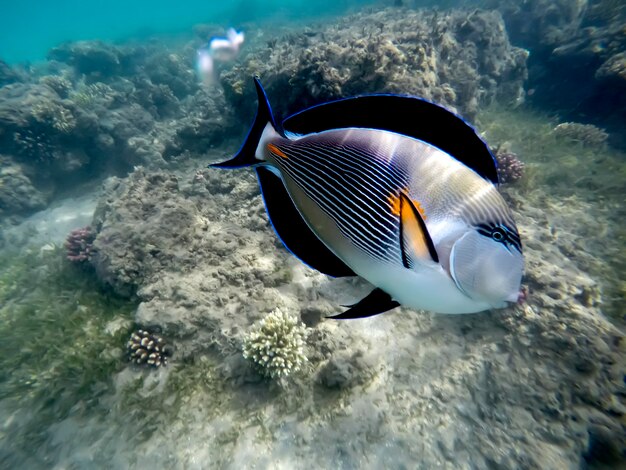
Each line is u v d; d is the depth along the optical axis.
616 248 1.74
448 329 1.25
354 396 1.09
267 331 1.17
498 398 1.06
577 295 1.27
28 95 2.84
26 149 2.72
